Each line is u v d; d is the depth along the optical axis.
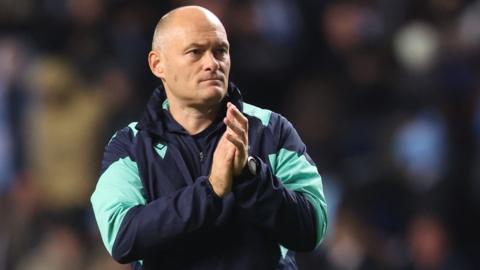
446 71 36.03
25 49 37.44
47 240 33.34
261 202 13.69
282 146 14.44
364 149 34.00
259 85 35.47
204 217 13.66
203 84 14.05
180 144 14.33
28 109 36.22
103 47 36.56
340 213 30.56
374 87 35.72
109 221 14.02
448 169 32.66
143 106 35.06
